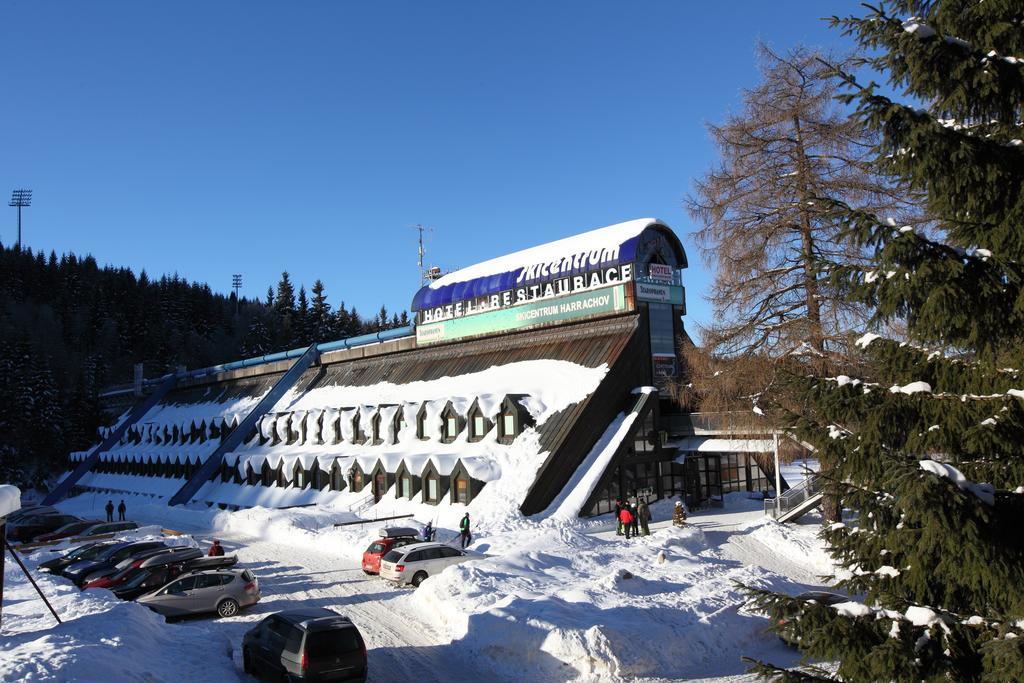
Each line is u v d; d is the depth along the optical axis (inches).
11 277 6407.5
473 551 1154.7
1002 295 332.8
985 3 332.8
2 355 3885.3
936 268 325.4
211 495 2194.9
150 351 5713.6
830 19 347.3
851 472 357.7
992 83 322.3
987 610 350.3
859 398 357.7
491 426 1556.3
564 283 1733.5
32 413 3668.8
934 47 318.3
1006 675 287.1
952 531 302.2
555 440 1425.9
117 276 7165.4
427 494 1535.4
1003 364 358.6
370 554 1082.1
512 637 678.5
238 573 877.2
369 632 776.9
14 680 500.4
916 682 324.5
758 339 1091.3
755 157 1103.0
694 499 1560.0
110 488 2787.9
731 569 977.5
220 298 7568.9
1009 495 324.8
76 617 772.0
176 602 816.3
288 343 5226.4
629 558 1051.3
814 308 1043.3
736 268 1095.6
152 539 1434.5
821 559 1090.7
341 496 1737.2
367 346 2348.7
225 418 2448.3
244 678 631.2
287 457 1973.4
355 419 1923.0
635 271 1595.7
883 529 354.9
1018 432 323.3
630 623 700.0
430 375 1974.7
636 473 1475.1
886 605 362.6
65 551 1352.1
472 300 1978.3
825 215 358.6
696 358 1175.6
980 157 322.7
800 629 351.6
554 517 1333.7
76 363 4972.9
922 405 348.2
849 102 333.4
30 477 3523.6
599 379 1494.8
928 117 319.0
